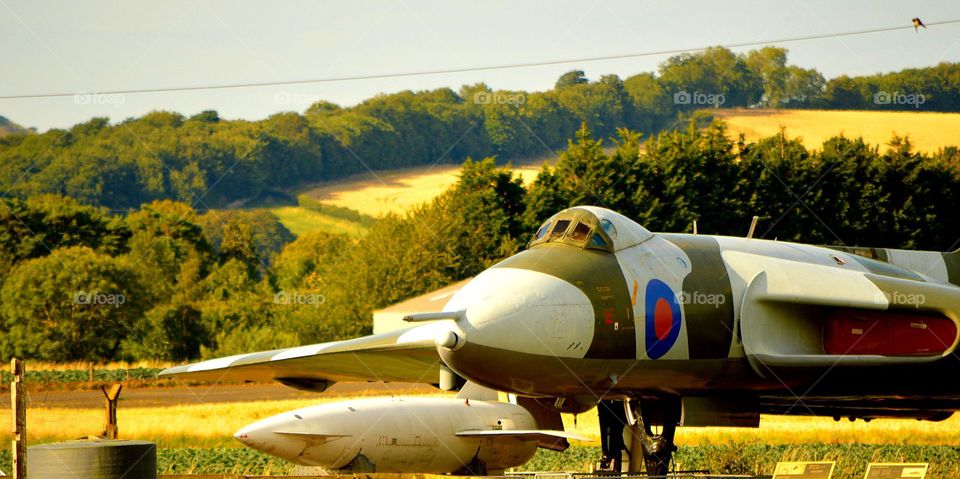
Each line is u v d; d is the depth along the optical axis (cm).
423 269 17125
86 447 4406
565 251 4853
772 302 5109
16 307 18150
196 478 5178
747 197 18400
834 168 19650
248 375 6612
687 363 4944
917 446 8762
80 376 14612
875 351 5250
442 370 5203
